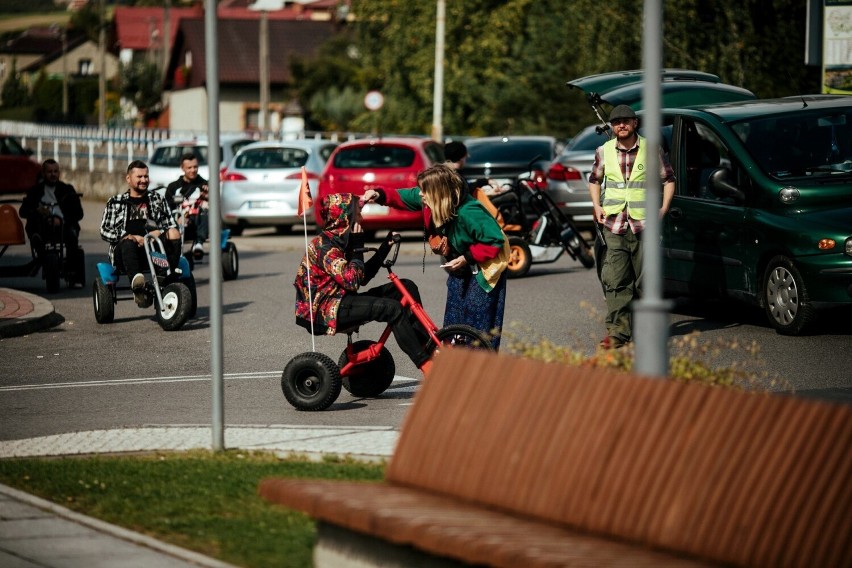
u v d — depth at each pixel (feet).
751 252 76.95
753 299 77.41
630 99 93.81
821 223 73.87
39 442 50.80
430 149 149.28
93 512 39.50
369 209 144.15
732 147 78.89
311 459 46.88
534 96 243.40
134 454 48.26
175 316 85.87
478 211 57.88
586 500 26.43
